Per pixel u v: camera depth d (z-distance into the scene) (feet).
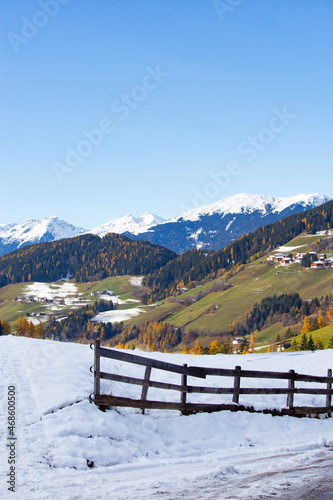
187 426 34.55
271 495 22.27
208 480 24.84
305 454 30.86
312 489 23.30
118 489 22.86
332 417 43.16
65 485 23.00
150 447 30.96
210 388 37.83
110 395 34.37
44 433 29.48
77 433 29.68
